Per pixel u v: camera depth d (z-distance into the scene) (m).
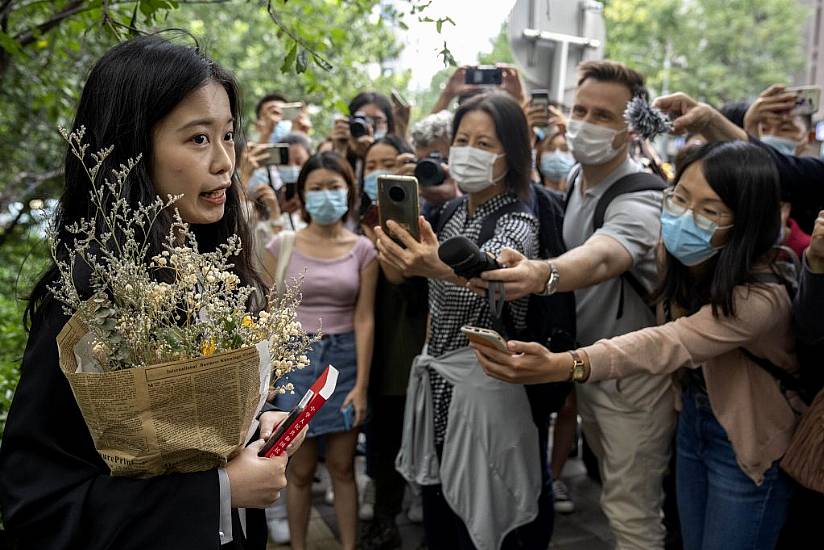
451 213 2.56
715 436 2.06
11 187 4.53
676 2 14.51
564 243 2.64
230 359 1.06
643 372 1.92
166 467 1.12
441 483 2.40
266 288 1.60
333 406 2.79
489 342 1.84
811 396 1.97
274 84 7.80
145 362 1.08
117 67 1.23
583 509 3.54
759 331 1.88
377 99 4.16
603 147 2.45
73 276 1.16
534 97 3.42
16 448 1.14
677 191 2.03
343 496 2.96
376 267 2.94
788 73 16.22
